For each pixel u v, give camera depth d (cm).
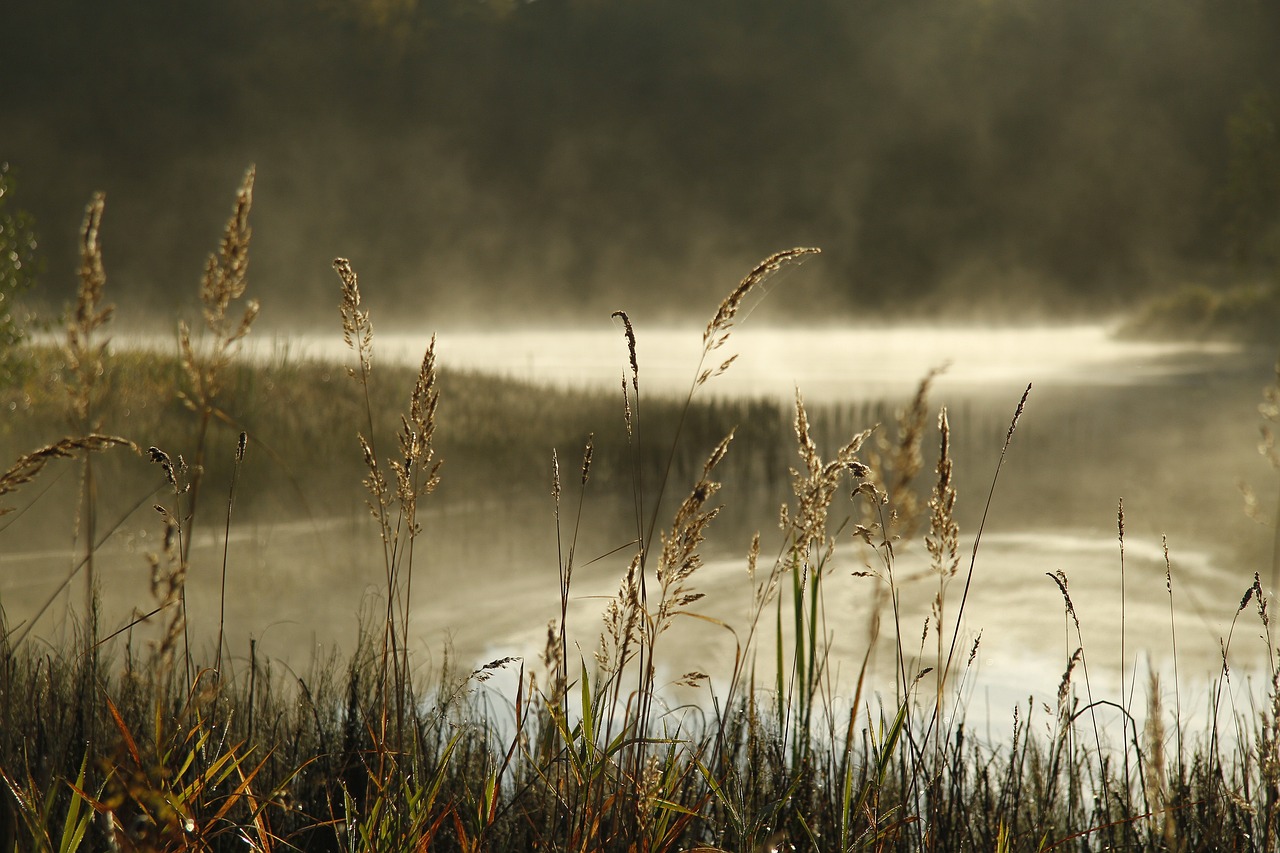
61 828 268
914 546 1286
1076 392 3791
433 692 482
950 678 809
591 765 299
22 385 1434
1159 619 1016
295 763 387
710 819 337
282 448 1600
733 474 1958
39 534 1216
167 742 272
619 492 1806
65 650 518
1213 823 361
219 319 296
